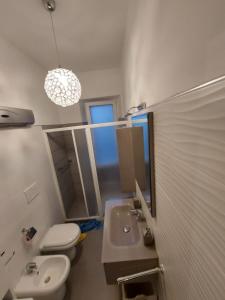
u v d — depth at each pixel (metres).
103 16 1.63
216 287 0.35
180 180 0.52
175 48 0.55
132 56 1.51
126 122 2.31
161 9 0.66
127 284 1.31
